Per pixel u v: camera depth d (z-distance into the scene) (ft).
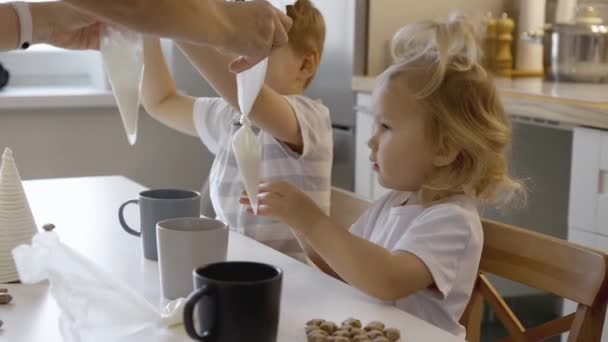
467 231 4.07
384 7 9.45
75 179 6.26
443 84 4.33
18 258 3.12
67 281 3.13
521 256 4.20
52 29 3.84
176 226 3.81
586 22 8.62
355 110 9.22
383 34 9.50
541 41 9.25
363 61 9.45
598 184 6.63
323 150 5.72
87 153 10.02
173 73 10.38
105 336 3.07
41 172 9.81
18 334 3.12
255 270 3.05
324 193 5.75
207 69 4.91
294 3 6.16
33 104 9.44
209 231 3.57
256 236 5.70
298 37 6.05
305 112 5.63
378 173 4.58
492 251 4.36
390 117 4.42
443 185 4.39
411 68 4.39
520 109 7.32
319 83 9.97
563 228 8.77
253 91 3.49
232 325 2.83
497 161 4.46
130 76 3.20
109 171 10.19
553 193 8.62
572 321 4.15
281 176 5.67
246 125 3.54
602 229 6.61
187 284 3.56
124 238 4.58
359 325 3.19
